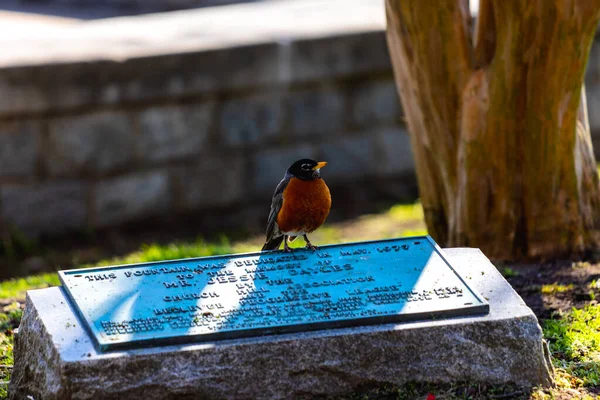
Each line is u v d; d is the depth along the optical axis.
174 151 14.12
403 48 9.66
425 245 7.39
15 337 6.89
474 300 6.54
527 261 9.72
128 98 13.45
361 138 15.55
